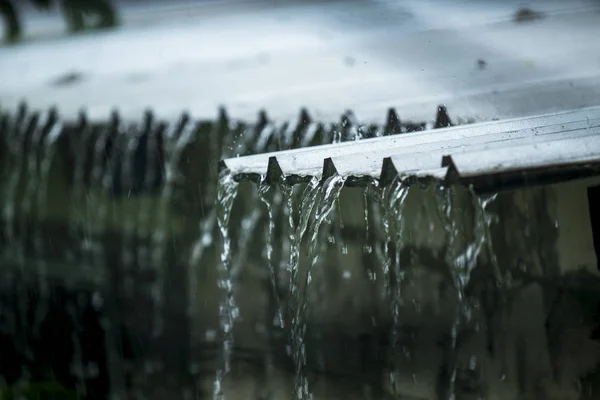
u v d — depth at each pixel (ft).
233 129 11.03
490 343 9.51
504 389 9.43
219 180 8.84
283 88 11.22
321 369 10.21
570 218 9.05
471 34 11.02
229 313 11.32
